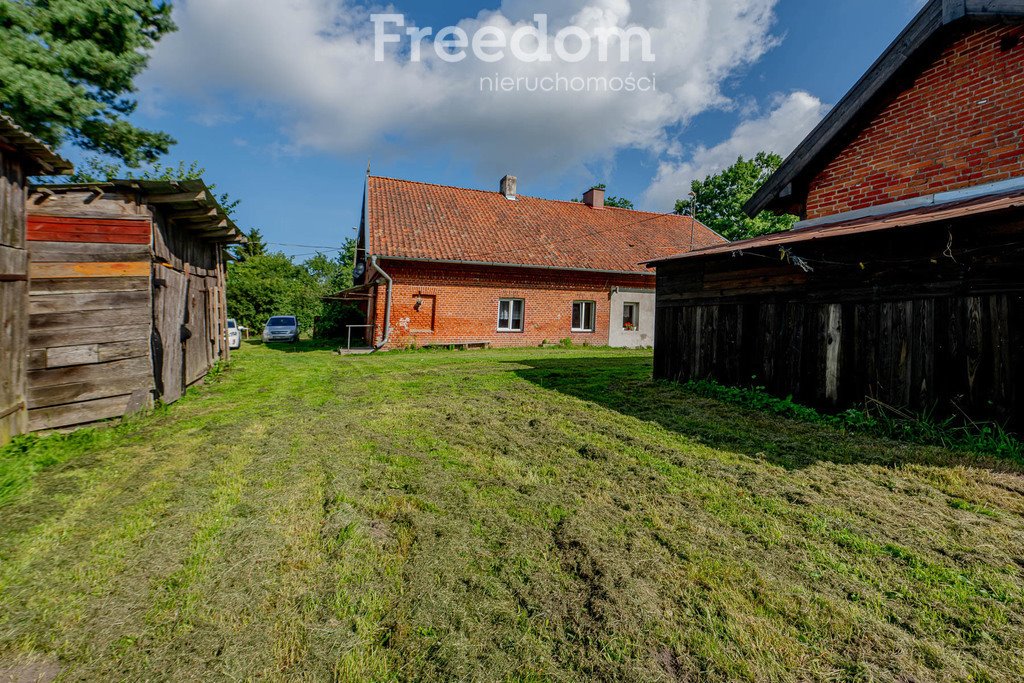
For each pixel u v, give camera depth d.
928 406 4.61
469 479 3.70
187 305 7.89
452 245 16.78
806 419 5.42
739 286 6.88
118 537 2.79
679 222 24.58
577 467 3.95
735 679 1.70
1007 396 4.05
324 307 24.11
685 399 6.70
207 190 5.84
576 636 1.93
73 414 5.18
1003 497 3.20
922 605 2.11
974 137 5.67
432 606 2.12
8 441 4.47
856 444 4.42
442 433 5.07
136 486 3.57
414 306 15.95
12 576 2.40
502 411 6.09
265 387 8.21
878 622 2.00
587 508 3.14
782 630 1.96
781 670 1.75
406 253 15.48
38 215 5.00
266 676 1.74
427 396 7.21
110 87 11.98
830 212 7.31
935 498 3.23
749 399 6.38
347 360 12.94
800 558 2.50
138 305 5.70
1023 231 3.93
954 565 2.43
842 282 5.44
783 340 6.18
